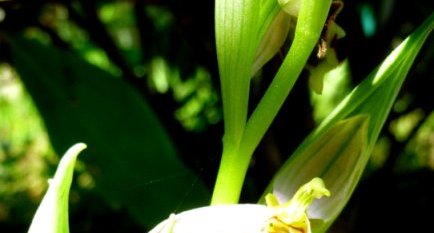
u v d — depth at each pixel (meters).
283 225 0.12
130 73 0.23
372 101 0.13
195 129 0.25
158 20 0.25
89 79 0.19
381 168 0.24
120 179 0.18
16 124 0.39
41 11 0.23
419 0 0.21
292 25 0.13
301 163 0.13
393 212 0.24
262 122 0.12
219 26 0.12
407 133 0.26
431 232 0.24
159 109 0.23
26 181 0.38
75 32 0.27
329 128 0.13
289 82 0.12
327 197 0.13
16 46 0.19
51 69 0.19
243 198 0.22
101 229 0.29
